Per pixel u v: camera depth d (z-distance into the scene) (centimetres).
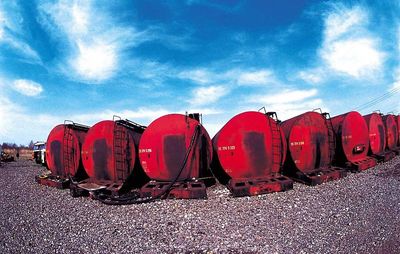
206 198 706
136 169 878
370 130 1146
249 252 419
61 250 456
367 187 762
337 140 998
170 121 793
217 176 999
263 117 812
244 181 773
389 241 439
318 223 519
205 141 806
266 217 558
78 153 970
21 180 1235
